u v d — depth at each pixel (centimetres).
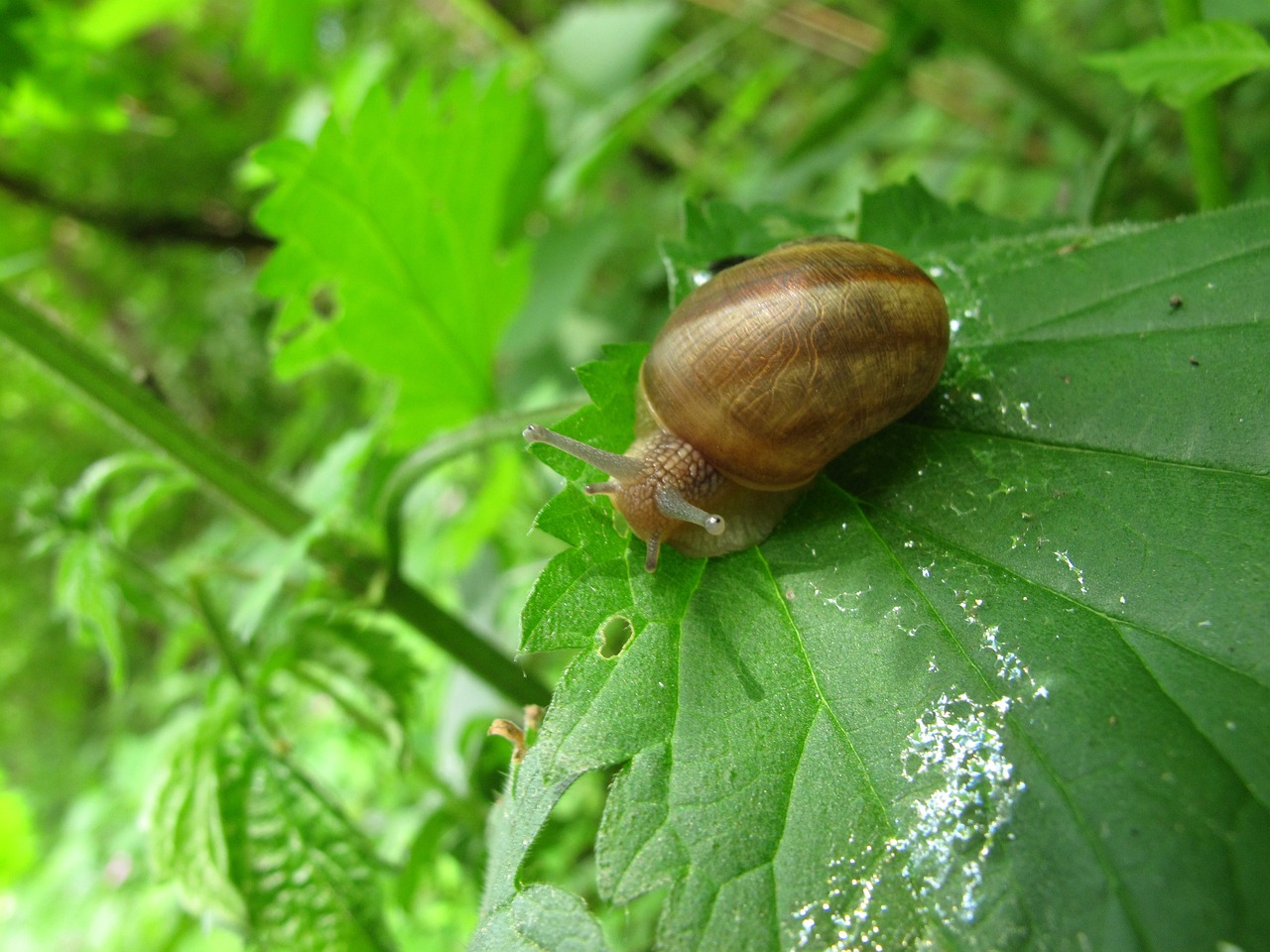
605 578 6
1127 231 7
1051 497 6
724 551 7
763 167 19
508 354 17
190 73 29
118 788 23
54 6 13
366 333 11
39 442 33
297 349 10
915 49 17
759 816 5
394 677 9
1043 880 5
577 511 7
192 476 9
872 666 6
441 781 10
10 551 33
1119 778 5
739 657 6
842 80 22
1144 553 6
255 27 18
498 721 6
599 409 7
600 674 6
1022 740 5
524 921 5
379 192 10
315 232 10
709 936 5
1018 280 7
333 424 25
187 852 8
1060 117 14
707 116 26
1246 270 7
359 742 11
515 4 27
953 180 18
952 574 6
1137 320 7
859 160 21
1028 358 7
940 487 7
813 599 6
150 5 18
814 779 6
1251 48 8
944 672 6
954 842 5
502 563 15
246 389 35
